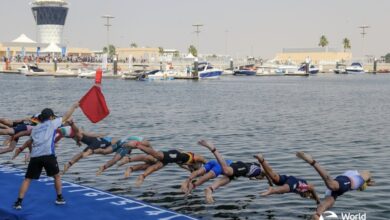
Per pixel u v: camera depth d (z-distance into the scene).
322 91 79.12
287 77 155.75
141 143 13.07
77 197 13.19
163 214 11.94
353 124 34.53
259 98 62.12
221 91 76.69
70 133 14.14
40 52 151.00
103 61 132.88
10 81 102.81
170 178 17.08
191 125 33.38
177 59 172.75
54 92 69.31
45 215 11.62
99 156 20.77
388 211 13.44
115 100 56.59
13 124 15.37
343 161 20.72
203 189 15.59
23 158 20.27
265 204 14.09
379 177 17.62
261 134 28.98
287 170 18.67
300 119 37.75
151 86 90.56
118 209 12.24
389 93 74.75
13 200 12.73
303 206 13.88
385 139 27.17
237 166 11.90
